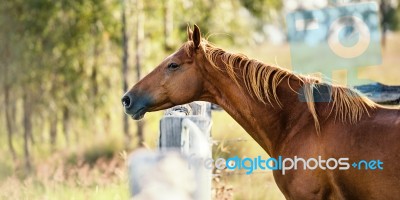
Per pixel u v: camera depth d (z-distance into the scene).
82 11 17.38
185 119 5.35
